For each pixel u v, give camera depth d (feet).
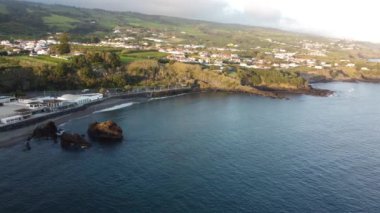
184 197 302.66
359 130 531.09
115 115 564.71
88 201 293.23
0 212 273.54
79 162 368.27
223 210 284.61
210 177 342.44
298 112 638.94
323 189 326.24
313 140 470.39
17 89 632.79
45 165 358.02
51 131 444.96
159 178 337.31
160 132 481.05
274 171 361.10
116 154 394.11
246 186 326.03
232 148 426.51
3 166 351.25
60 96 629.10
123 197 300.61
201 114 596.29
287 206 294.05
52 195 300.61
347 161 397.39
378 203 305.53
